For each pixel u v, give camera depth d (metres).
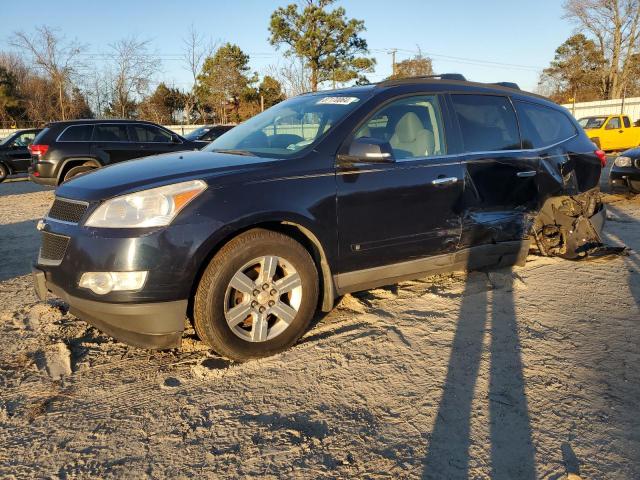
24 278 4.96
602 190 10.52
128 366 3.13
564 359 3.14
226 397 2.77
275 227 3.27
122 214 2.79
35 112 35.31
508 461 2.23
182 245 2.79
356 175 3.42
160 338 2.91
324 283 3.42
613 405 2.64
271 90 43.84
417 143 3.86
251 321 3.14
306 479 2.14
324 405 2.68
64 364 3.14
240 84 42.56
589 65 55.09
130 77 35.06
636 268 4.93
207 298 2.90
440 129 4.00
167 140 11.38
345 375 2.97
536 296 4.20
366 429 2.47
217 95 41.81
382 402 2.70
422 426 2.48
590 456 2.26
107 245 2.74
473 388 2.82
